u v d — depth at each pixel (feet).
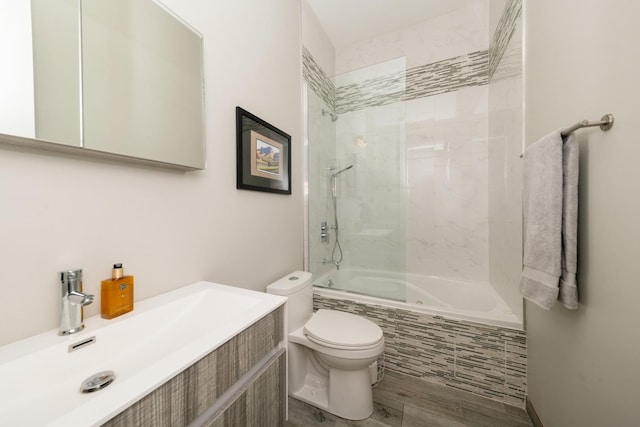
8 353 1.78
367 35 8.23
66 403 1.71
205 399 1.92
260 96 4.88
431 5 7.05
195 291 3.17
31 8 1.99
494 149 6.51
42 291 2.10
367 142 7.93
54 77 2.10
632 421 2.09
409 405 4.39
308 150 6.86
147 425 1.51
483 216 7.22
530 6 4.21
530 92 4.23
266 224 5.09
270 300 2.88
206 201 3.70
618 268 2.23
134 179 2.80
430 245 7.85
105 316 2.38
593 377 2.58
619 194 2.22
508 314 4.84
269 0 5.17
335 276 7.54
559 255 2.83
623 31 2.15
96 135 2.35
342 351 3.90
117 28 2.56
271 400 2.76
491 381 4.53
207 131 3.70
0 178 1.89
